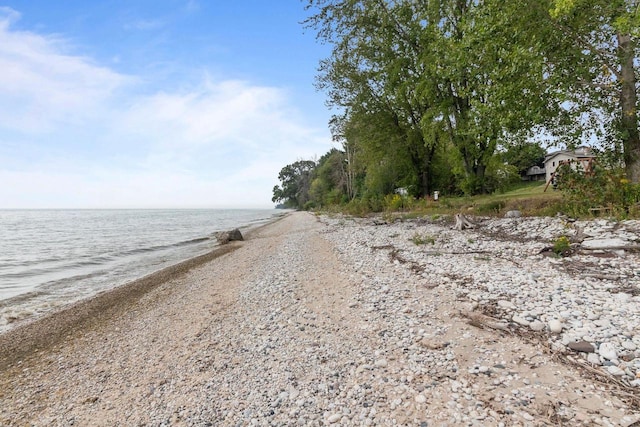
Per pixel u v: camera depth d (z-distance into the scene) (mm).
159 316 8633
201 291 10633
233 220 70062
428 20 20938
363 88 26484
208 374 5234
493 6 12836
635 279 6254
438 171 29297
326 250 14367
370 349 5191
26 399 5219
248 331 6680
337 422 3711
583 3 10492
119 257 19891
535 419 3285
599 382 3676
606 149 12383
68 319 9070
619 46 11289
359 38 23719
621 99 11578
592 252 8070
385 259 10633
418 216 19938
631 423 3066
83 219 80750
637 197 10031
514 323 5215
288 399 4254
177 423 4125
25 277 14633
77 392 5277
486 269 8070
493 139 19375
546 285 6539
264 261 14289
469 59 14500
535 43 11734
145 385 5199
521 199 15039
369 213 29516
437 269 8609
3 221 71812
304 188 112812
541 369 4043
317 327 6355
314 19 22578
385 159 29969
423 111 25406
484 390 3830
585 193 11172
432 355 4711
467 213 16391
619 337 4375
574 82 11594
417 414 3621
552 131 13188
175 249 23172
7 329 8477
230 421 4004
